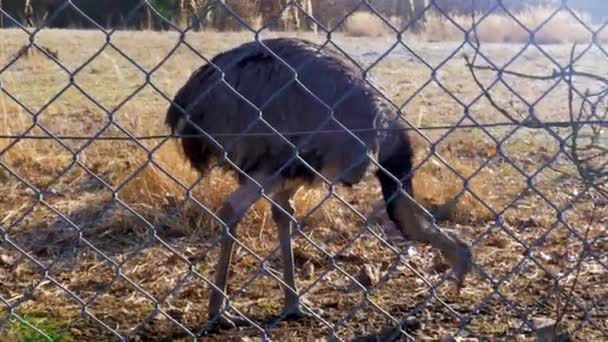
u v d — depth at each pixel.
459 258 5.08
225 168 5.34
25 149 8.44
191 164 5.48
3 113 8.60
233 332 5.18
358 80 5.09
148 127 9.12
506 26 13.82
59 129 9.55
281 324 5.26
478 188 7.57
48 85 12.48
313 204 6.99
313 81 5.06
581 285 5.71
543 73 12.34
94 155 8.63
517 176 8.27
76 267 6.18
